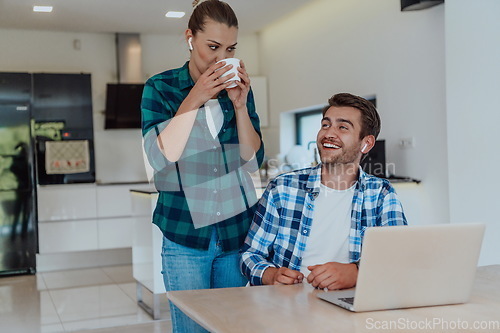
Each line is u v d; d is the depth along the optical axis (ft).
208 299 4.98
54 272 21.56
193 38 6.40
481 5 12.19
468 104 12.67
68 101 21.63
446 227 4.60
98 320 14.37
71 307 15.84
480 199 12.45
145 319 14.34
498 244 12.05
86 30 22.57
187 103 6.15
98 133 23.27
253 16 21.31
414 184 15.14
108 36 23.30
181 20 21.31
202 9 6.30
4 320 14.57
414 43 15.23
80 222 21.68
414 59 15.25
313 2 19.84
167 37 23.77
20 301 16.75
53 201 21.40
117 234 22.03
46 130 21.42
